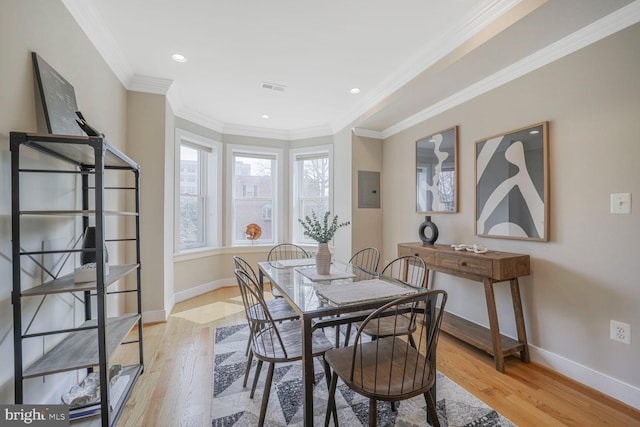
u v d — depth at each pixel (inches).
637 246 63.6
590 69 70.5
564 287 76.5
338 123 161.0
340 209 161.5
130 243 109.9
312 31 84.1
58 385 63.9
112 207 95.0
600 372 69.3
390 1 71.9
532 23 67.9
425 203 126.5
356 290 61.6
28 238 53.7
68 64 68.6
